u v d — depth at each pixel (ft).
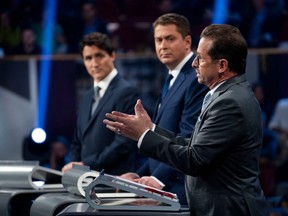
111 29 44.86
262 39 43.01
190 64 22.84
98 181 16.60
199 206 17.31
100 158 25.39
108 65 26.76
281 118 36.60
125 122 17.30
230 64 17.48
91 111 26.94
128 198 18.20
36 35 44.62
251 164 17.21
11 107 38.17
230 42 17.37
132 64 37.11
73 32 45.06
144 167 23.36
